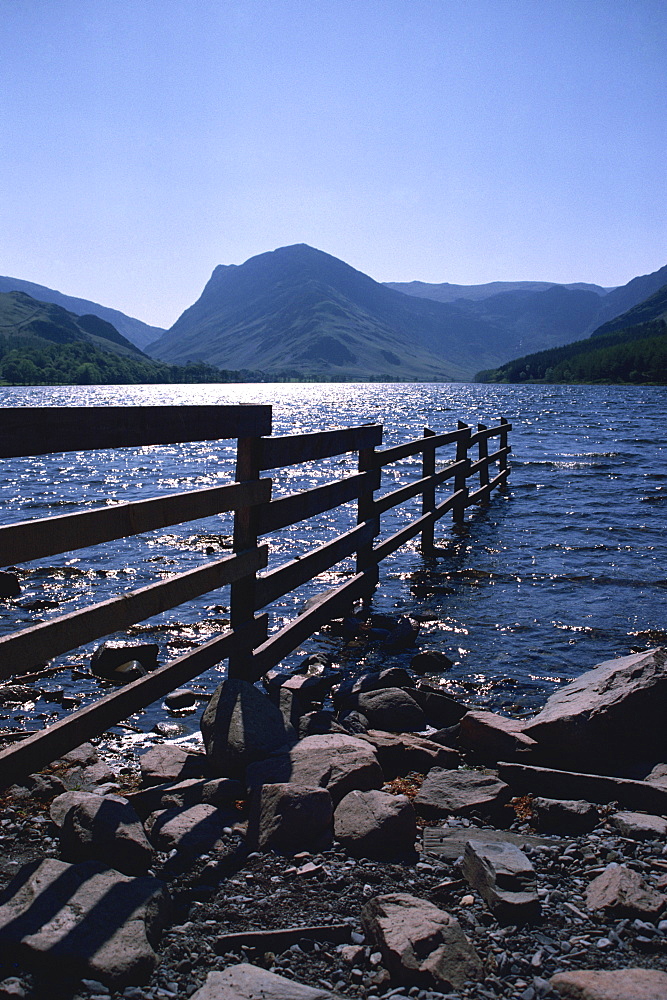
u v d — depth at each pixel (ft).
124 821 10.78
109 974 8.02
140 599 13.26
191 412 14.66
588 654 24.63
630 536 45.52
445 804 13.23
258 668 18.15
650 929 9.52
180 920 9.47
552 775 13.96
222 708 14.40
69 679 21.54
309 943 9.07
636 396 470.39
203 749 16.07
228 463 112.98
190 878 10.36
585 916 9.84
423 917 9.10
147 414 13.33
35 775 14.15
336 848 11.35
